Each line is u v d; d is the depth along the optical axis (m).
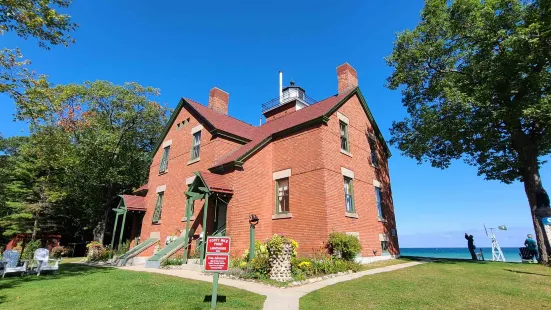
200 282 9.70
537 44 13.37
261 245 12.23
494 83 15.37
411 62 19.00
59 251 29.14
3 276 11.62
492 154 19.42
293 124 17.08
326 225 13.61
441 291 8.45
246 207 15.12
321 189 14.32
